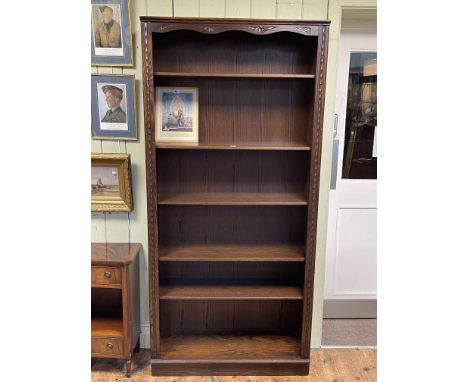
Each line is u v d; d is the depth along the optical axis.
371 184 2.53
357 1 2.03
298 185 2.20
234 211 2.22
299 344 2.26
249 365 2.12
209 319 2.34
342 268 2.63
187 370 2.11
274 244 2.24
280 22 1.77
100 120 2.09
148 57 1.80
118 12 1.97
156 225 1.96
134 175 2.17
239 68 2.08
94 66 2.05
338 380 2.11
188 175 2.18
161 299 2.16
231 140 2.14
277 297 2.08
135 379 2.08
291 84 2.10
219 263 2.27
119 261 1.96
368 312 2.67
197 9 2.02
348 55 2.38
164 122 2.09
